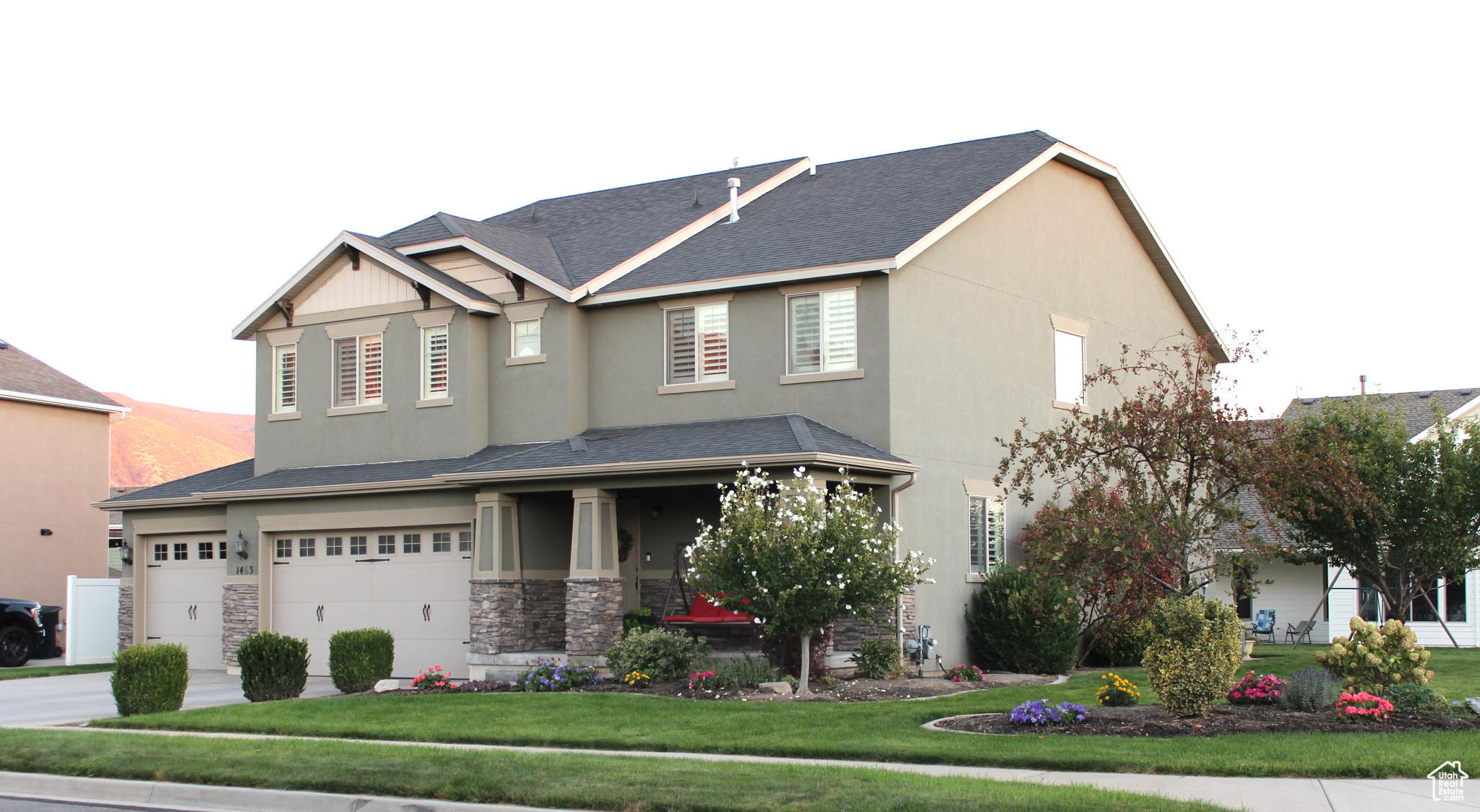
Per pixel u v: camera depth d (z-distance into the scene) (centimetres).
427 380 2556
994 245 2508
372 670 2125
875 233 2316
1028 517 2556
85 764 1343
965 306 2405
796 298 2291
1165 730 1388
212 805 1228
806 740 1398
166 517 2831
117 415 3919
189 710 1825
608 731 1505
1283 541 2358
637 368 2419
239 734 1611
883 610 1997
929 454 2273
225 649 2656
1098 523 1719
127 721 1716
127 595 2880
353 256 2658
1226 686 1462
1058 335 2692
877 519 2064
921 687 1942
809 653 2009
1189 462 1783
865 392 2197
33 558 3622
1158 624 1498
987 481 2431
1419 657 1525
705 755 1374
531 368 2470
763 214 2641
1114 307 2903
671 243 2559
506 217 3134
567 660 2147
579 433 2434
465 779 1195
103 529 3856
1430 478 2278
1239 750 1245
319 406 2684
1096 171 2833
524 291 2494
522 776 1194
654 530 2333
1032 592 1986
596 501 2155
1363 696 1419
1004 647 2278
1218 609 1497
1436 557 2292
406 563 2477
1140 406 1792
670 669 2014
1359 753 1205
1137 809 989
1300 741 1280
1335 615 3253
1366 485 2250
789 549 1794
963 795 1055
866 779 1144
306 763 1287
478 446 2488
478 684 2080
